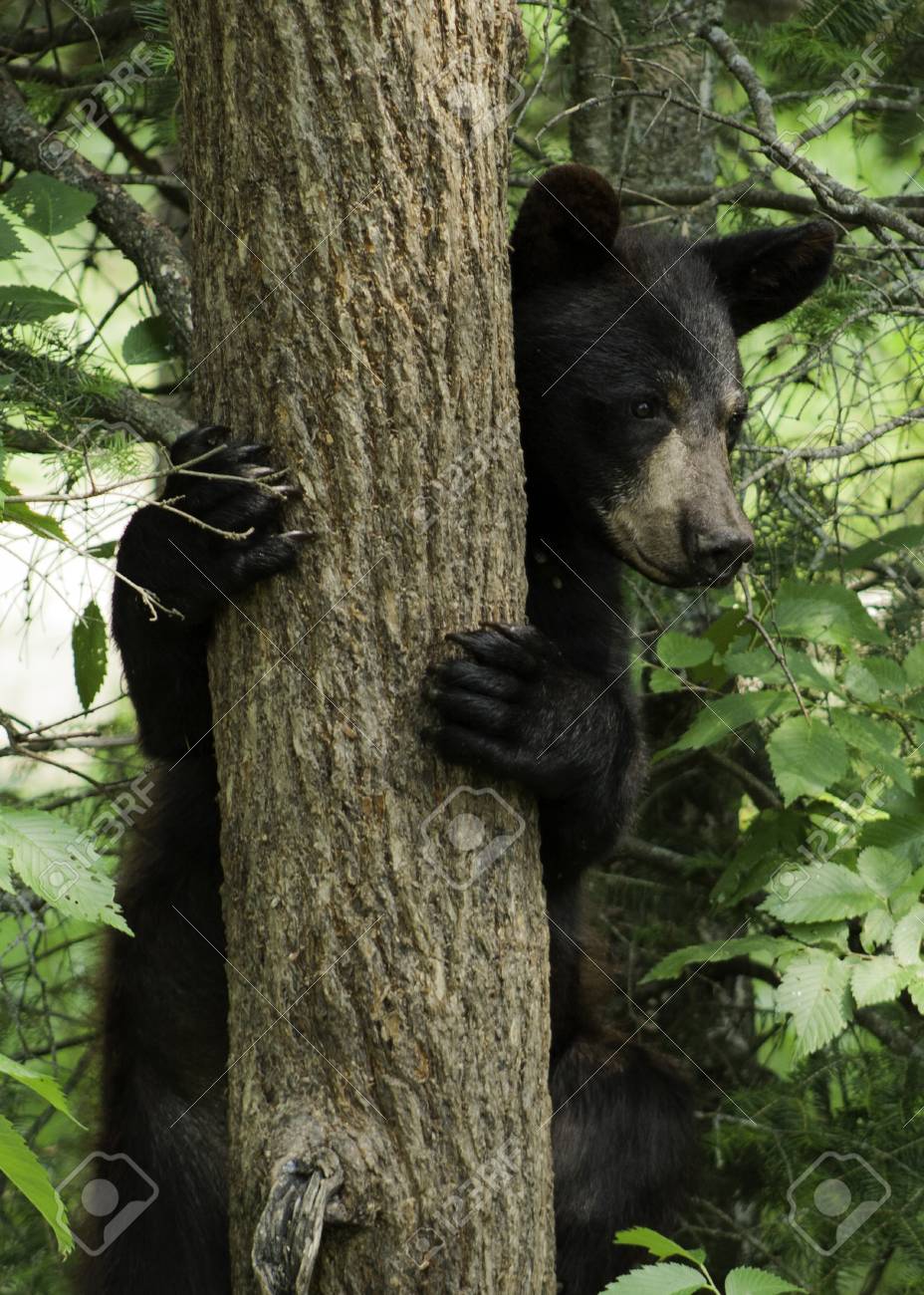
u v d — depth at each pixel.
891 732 7.82
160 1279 7.55
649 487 7.70
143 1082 7.75
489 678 5.72
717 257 8.59
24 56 10.85
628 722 7.23
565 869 7.48
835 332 8.39
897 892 7.45
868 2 9.43
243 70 5.21
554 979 8.21
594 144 10.82
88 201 8.32
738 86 12.28
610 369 7.77
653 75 10.88
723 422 7.89
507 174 5.66
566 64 10.93
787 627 8.22
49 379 8.71
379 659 5.42
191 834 7.53
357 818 5.38
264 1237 5.14
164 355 9.12
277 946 5.44
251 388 5.44
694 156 11.19
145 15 8.84
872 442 8.58
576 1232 8.21
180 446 5.59
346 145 5.18
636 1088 8.48
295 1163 5.24
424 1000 5.37
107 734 10.11
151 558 5.86
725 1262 9.34
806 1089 9.20
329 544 5.39
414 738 5.48
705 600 10.93
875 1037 9.95
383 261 5.24
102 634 7.62
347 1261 5.40
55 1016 9.61
